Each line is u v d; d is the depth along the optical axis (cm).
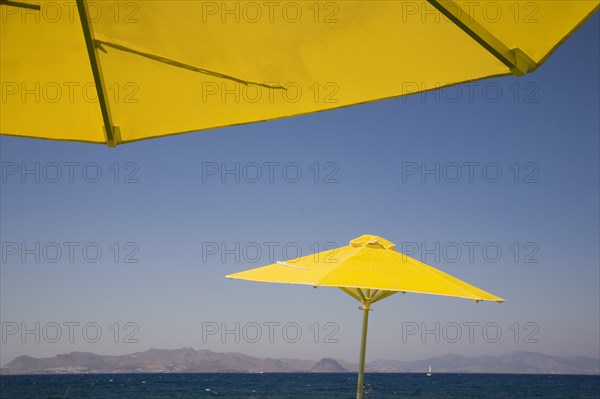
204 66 204
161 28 191
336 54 195
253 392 7325
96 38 193
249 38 194
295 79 206
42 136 229
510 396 6550
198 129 229
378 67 195
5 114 219
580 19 151
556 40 159
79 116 221
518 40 162
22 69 206
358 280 418
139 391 7600
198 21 188
